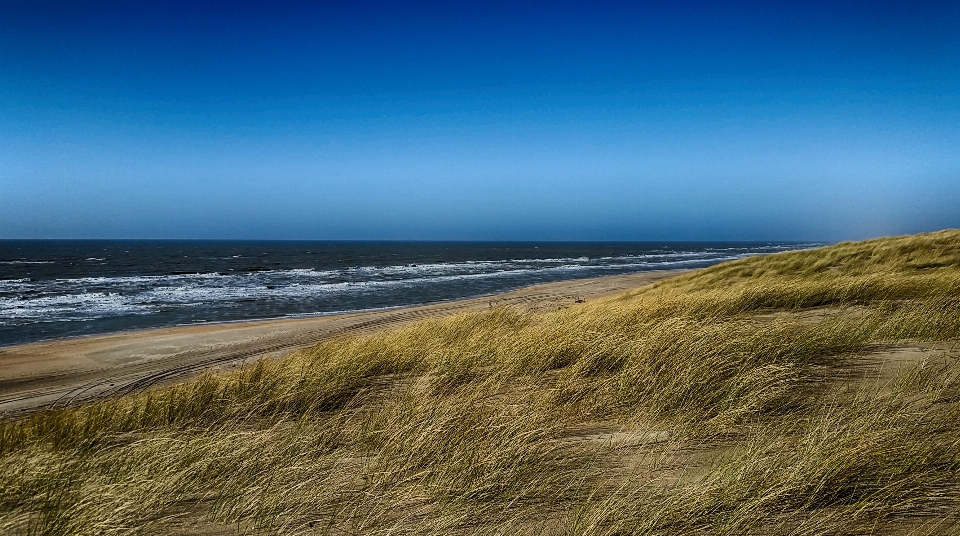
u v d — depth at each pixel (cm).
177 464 383
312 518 309
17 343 1994
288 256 10594
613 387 506
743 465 304
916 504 271
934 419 351
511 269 6594
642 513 273
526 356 676
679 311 917
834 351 570
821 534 253
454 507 307
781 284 1289
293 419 548
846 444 313
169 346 1791
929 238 1819
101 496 329
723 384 475
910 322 657
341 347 914
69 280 4694
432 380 612
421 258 10038
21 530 312
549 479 333
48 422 624
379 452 394
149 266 7044
